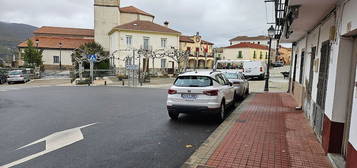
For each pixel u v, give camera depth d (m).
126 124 7.93
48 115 9.27
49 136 6.57
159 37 40.09
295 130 6.81
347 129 4.56
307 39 9.41
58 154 5.28
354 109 3.70
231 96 9.95
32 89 19.50
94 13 43.44
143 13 49.22
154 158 5.10
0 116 9.08
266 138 6.09
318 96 6.26
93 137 6.50
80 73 26.14
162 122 8.23
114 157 5.13
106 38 43.84
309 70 8.38
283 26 9.50
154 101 12.91
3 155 5.23
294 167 4.46
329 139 4.82
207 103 7.85
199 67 55.25
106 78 31.67
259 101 12.06
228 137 6.17
